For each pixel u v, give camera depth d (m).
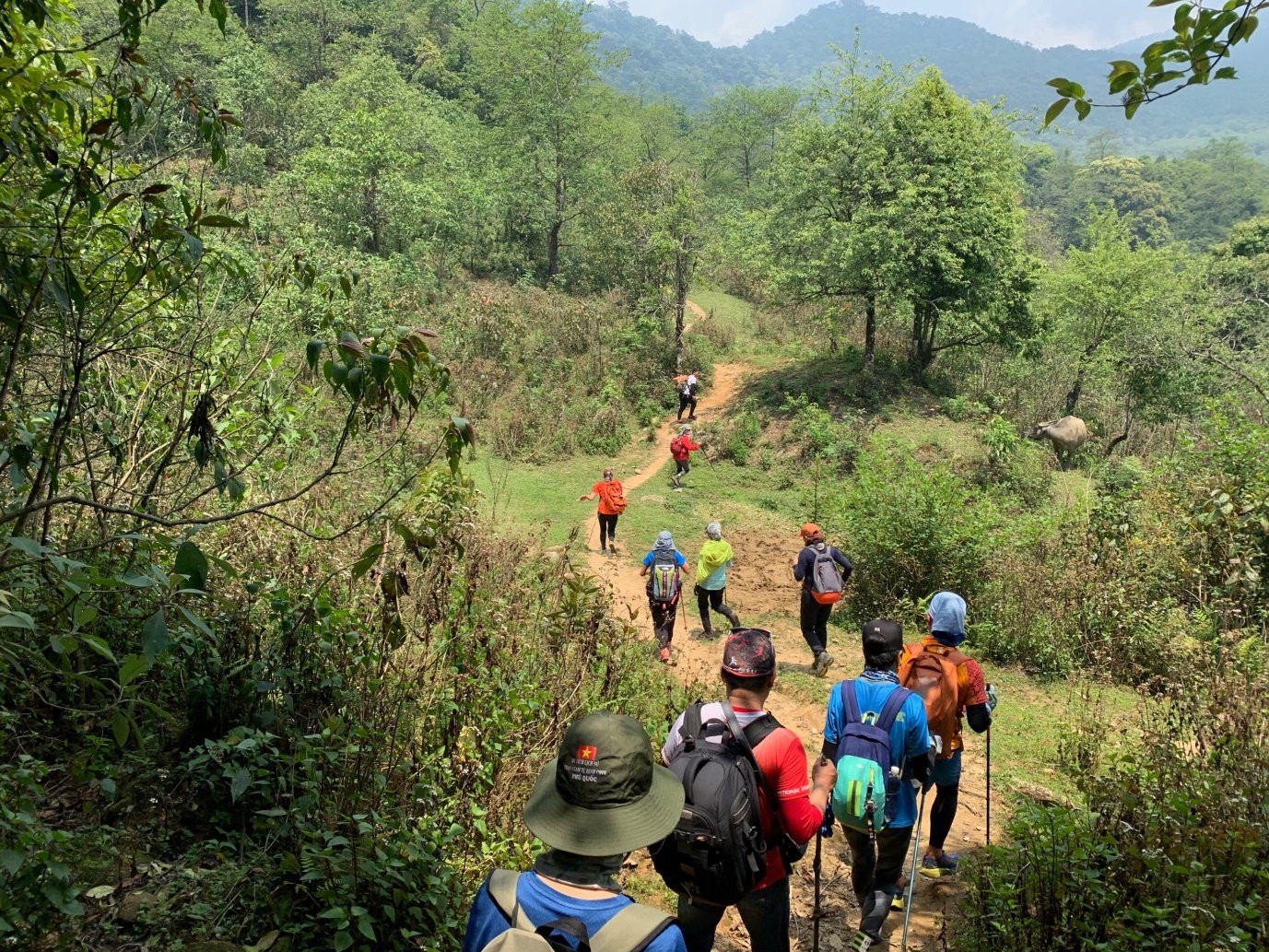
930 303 25.11
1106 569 11.63
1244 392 20.73
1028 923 4.34
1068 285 26.83
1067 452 22.38
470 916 2.01
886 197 24.59
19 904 2.97
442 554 6.18
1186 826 4.51
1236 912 3.89
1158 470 15.09
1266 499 11.32
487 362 25.14
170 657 4.47
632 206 31.62
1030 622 10.99
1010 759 7.89
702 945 3.59
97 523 4.99
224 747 4.04
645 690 7.91
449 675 5.85
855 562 12.86
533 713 5.79
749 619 12.45
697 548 16.19
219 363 6.45
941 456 21.42
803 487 20.67
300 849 3.98
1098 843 4.55
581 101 44.41
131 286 4.32
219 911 3.63
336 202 31.11
